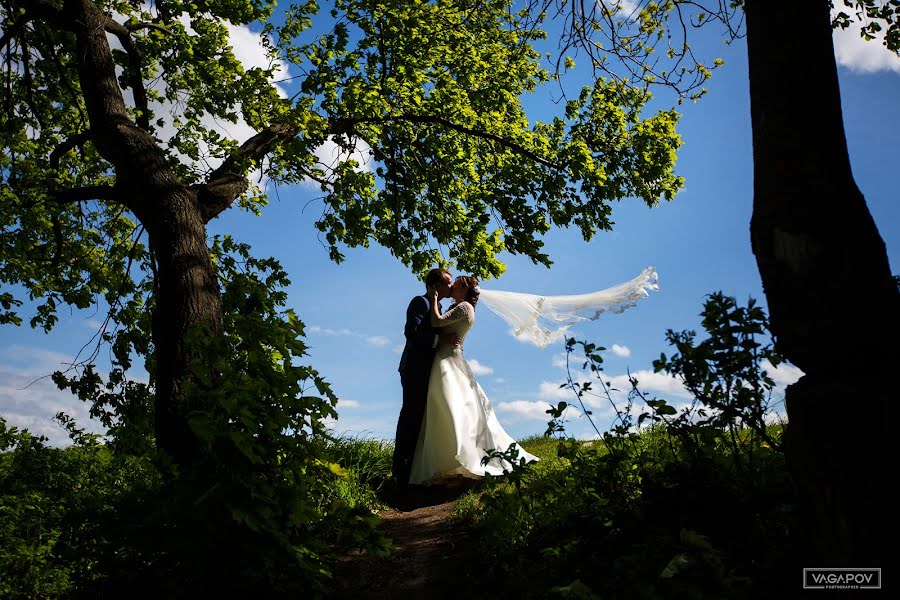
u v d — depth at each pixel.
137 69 7.71
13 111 8.34
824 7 2.62
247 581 3.29
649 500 3.39
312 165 7.70
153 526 3.34
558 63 5.60
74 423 5.75
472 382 7.51
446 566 4.44
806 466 2.32
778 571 2.51
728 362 3.04
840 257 2.35
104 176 9.34
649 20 5.61
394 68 8.05
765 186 2.55
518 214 8.66
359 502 6.18
